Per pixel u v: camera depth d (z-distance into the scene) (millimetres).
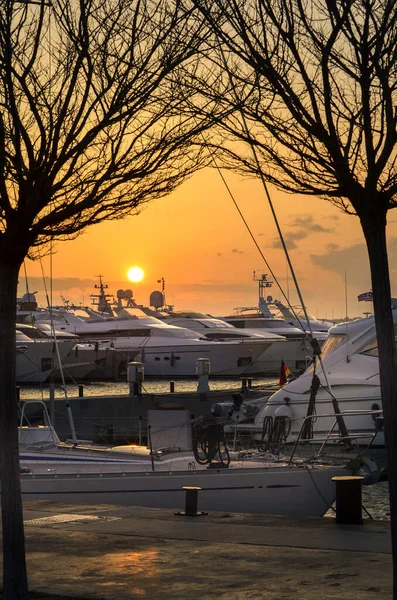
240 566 12906
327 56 8539
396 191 8758
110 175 9391
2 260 9477
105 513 17719
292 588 11555
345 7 8219
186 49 9195
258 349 94938
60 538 15164
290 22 8648
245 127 9508
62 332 95250
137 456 22203
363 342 32406
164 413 22578
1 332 9477
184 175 9867
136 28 9211
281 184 9500
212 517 17188
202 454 21984
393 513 8719
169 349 93812
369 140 8625
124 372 93062
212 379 94500
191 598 11188
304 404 31422
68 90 9164
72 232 9742
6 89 8992
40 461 21984
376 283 8836
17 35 9117
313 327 119375
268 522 16547
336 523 16297
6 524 9477
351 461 20672
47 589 11781
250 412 27500
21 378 85500
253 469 20219
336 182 9156
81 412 45594
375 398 31000
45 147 9156
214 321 108188
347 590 11367
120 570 12812
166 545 14508
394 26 8398
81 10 9062
